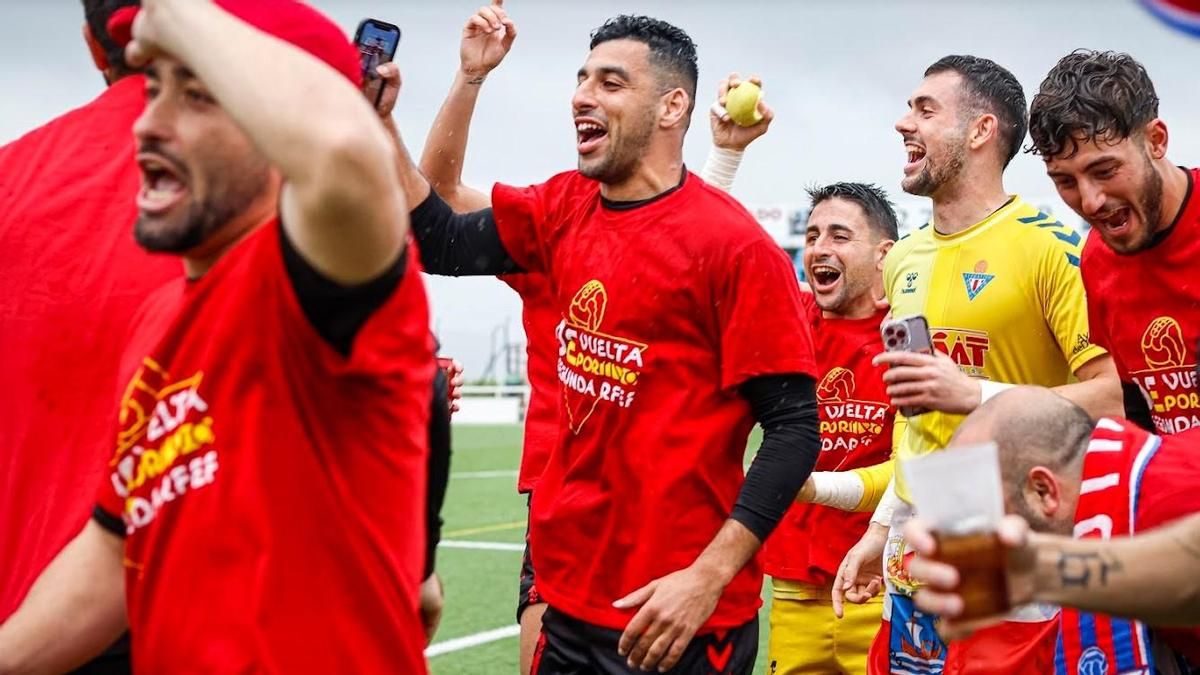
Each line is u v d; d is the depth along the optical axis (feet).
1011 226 15.51
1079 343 14.73
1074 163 13.19
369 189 6.06
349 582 6.88
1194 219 13.23
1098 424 9.20
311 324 6.48
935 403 12.55
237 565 6.69
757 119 16.07
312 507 6.75
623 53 12.48
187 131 6.69
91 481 8.54
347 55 7.29
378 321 6.57
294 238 6.29
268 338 6.66
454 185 16.34
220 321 6.75
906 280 16.46
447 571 33.76
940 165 15.70
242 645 6.63
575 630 12.73
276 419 6.71
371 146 6.04
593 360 12.51
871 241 18.24
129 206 9.01
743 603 12.62
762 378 12.01
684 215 12.29
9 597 8.64
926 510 6.51
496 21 15.99
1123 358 14.25
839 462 18.31
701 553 12.14
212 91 6.24
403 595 7.15
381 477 6.98
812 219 18.54
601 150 12.48
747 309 11.94
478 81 16.10
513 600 29.78
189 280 7.45
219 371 6.77
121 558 7.55
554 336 15.80
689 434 12.19
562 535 12.72
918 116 15.89
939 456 6.48
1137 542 7.08
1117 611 7.06
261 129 6.07
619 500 12.37
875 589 15.67
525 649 16.39
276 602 6.68
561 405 13.03
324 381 6.67
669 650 11.69
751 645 12.85
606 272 12.46
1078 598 7.00
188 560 6.76
